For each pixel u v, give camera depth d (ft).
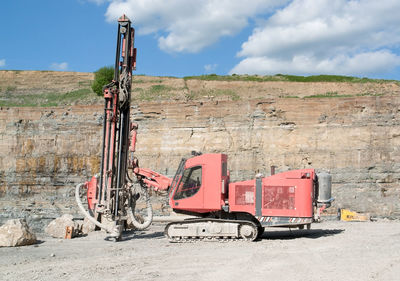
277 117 133.80
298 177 50.01
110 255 42.63
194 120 139.13
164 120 141.18
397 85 165.37
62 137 152.05
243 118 135.95
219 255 40.24
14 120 155.33
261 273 31.68
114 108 57.98
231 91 177.37
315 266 33.68
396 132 123.54
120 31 59.11
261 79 189.78
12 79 224.33
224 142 135.33
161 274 32.58
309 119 131.23
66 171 149.38
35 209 144.05
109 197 56.70
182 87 184.03
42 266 36.76
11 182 150.30
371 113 126.62
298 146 130.21
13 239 50.03
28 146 152.76
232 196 50.96
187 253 42.27
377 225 72.08
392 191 120.57
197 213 53.21
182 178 52.65
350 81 177.06
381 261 34.91
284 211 49.52
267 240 51.01
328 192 52.11
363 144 125.18
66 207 143.13
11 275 33.06
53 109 155.84
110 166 57.72
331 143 127.85
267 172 130.82
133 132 59.67
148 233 65.16
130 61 59.72
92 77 225.15
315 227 69.41
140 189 60.44
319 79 187.42
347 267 32.86
